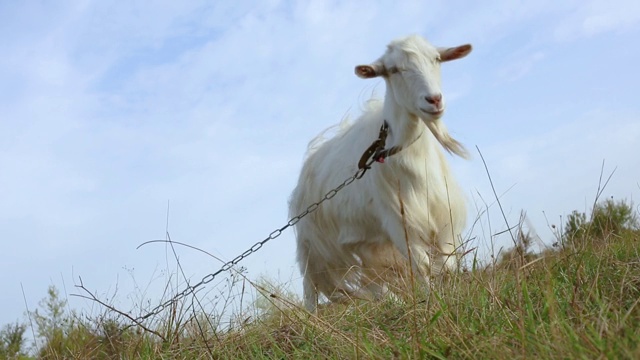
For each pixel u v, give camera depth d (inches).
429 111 239.1
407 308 177.8
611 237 219.5
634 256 190.2
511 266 183.0
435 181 253.6
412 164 250.5
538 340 128.1
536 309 155.4
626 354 114.4
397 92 249.0
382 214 258.1
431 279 198.1
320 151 299.6
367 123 271.4
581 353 116.4
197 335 191.6
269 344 178.1
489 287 166.4
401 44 251.6
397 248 255.6
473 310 159.0
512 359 126.3
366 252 275.6
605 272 175.3
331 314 201.3
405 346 148.3
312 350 164.6
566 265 182.5
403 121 250.4
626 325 128.3
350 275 284.7
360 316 182.2
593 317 139.3
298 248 305.7
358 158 270.7
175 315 199.3
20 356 237.3
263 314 198.1
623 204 255.8
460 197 261.7
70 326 219.0
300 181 305.4
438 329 150.6
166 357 183.5
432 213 253.0
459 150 255.8
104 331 209.3
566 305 154.4
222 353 178.2
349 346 156.6
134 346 195.9
